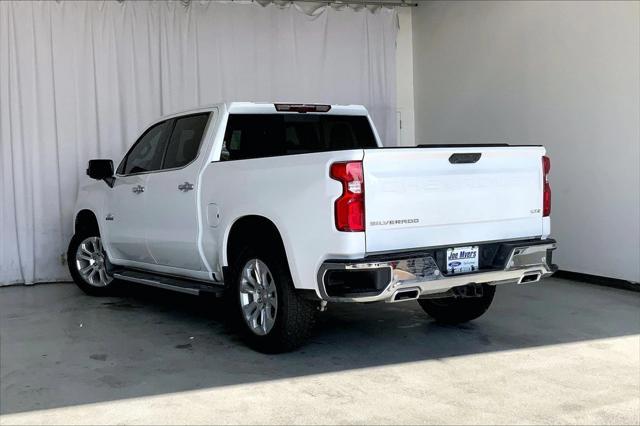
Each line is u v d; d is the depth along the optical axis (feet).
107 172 22.07
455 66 32.89
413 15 35.99
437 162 14.89
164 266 20.66
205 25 30.73
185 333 18.57
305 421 12.04
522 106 28.81
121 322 20.02
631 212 23.93
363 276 13.91
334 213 13.93
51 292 25.55
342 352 16.44
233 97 31.37
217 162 17.70
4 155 27.37
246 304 16.66
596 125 25.22
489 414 12.35
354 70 34.01
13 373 14.94
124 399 13.21
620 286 24.56
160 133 20.93
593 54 25.20
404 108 36.11
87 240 24.39
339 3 33.58
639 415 12.32
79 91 28.53
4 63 27.20
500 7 29.78
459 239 15.30
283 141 19.61
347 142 20.88
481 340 17.54
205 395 13.41
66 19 28.17
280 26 32.24
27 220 27.73
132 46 29.40
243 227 16.92
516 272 16.05
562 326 19.01
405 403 12.92
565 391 13.61
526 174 16.56
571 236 26.58
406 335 18.08
